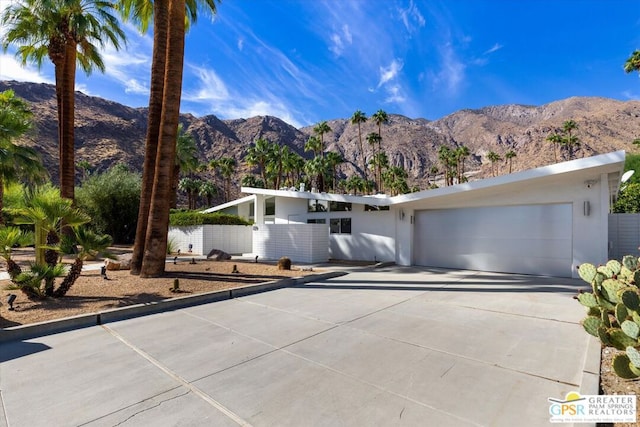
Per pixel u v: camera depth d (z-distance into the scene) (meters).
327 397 3.06
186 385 3.31
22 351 4.22
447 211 12.25
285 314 5.89
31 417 2.78
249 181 55.50
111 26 15.41
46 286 6.52
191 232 18.09
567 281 9.09
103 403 2.99
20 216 7.24
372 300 6.95
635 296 3.24
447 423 2.66
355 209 14.80
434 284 8.78
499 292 7.71
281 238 14.65
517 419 2.70
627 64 19.38
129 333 4.89
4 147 13.21
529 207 10.46
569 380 3.34
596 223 9.24
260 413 2.82
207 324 5.32
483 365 3.72
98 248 6.62
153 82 9.91
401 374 3.52
